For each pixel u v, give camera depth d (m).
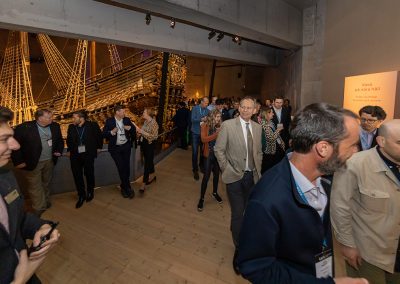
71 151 3.49
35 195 3.23
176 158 6.19
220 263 2.40
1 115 1.01
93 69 12.80
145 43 5.02
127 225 3.09
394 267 1.41
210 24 4.36
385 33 3.80
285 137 4.23
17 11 3.38
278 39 5.42
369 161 1.39
